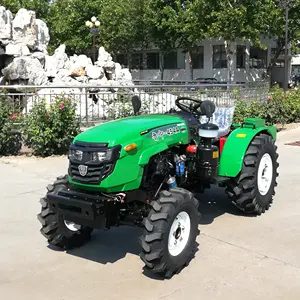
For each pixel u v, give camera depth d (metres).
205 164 5.34
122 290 4.18
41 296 4.10
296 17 33.72
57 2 41.28
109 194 4.43
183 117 5.38
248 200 5.98
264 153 6.14
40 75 15.47
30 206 6.70
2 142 10.01
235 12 29.20
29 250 5.15
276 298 3.98
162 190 4.75
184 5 35.78
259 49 39.91
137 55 44.59
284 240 5.31
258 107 13.71
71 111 10.06
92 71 17.11
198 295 4.05
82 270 4.64
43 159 9.84
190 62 39.06
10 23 16.27
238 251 5.00
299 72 52.00
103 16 38.03
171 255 4.36
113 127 4.66
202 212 6.38
